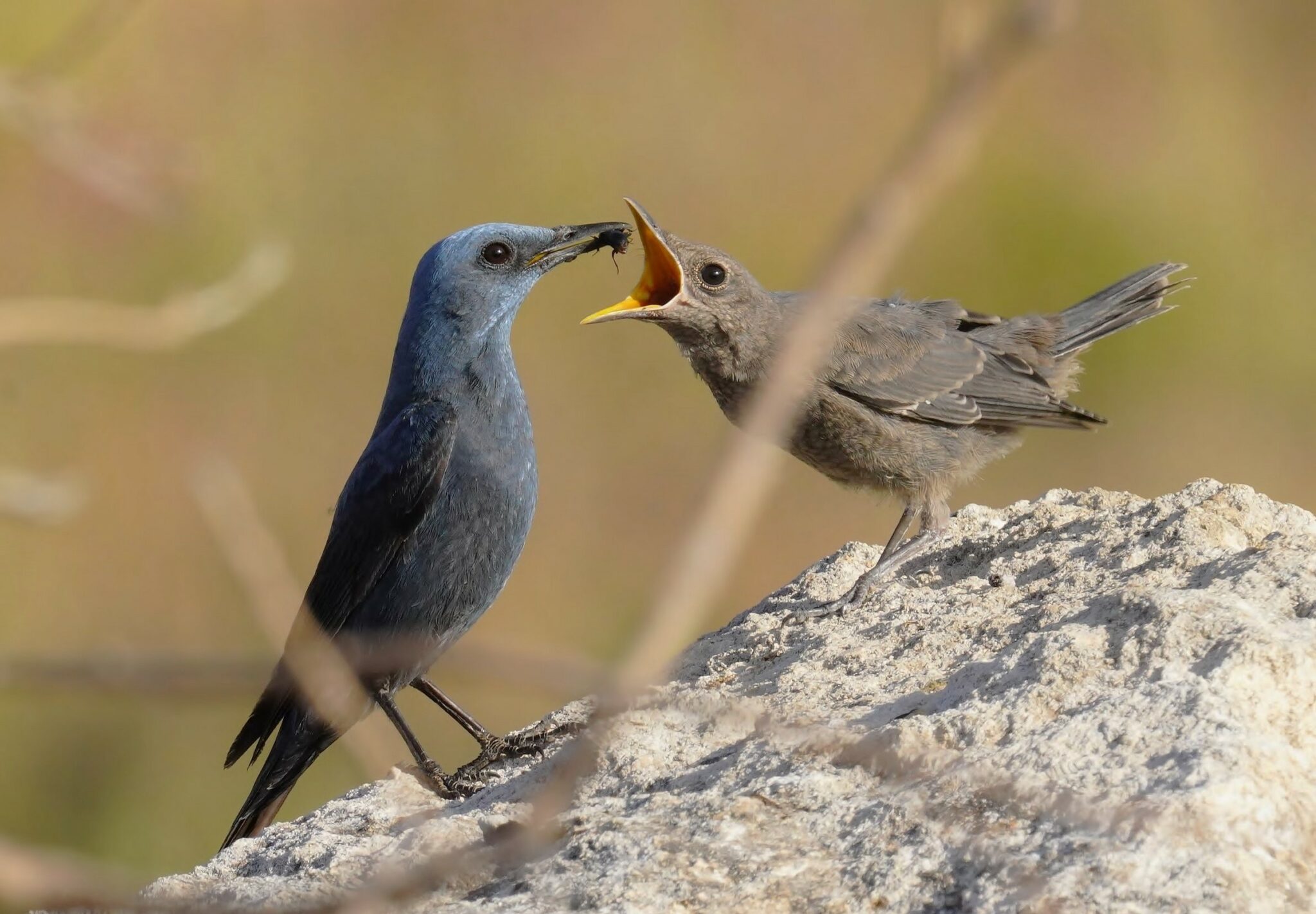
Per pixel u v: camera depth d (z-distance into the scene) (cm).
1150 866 534
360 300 2306
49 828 1650
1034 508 941
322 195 2383
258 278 927
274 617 486
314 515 2127
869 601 892
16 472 1670
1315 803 565
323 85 2453
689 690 801
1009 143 2544
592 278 2339
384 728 964
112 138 1327
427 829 690
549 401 2222
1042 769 590
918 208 229
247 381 2183
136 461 2045
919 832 580
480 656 274
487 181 2462
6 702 1652
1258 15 2756
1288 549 733
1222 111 2641
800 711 707
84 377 2083
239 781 1702
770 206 2486
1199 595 680
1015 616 770
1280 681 620
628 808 649
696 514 235
